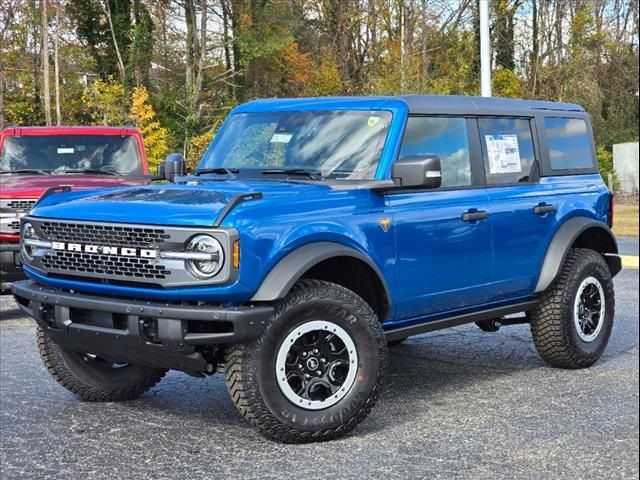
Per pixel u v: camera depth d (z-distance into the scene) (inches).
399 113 243.1
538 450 209.8
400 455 205.3
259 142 256.7
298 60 2145.7
